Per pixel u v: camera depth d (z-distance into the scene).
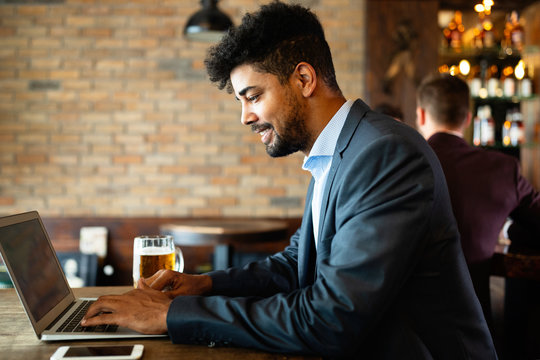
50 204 4.59
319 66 1.23
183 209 4.65
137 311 1.14
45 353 1.05
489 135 4.72
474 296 1.23
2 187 4.56
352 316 1.03
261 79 1.21
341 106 1.26
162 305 1.16
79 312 1.29
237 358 1.03
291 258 1.52
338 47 4.65
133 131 4.62
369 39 4.52
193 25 3.59
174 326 1.09
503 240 2.58
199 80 4.64
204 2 3.65
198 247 4.59
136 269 1.41
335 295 1.04
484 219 2.04
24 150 4.57
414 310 1.15
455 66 4.93
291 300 1.09
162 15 4.60
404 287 1.15
